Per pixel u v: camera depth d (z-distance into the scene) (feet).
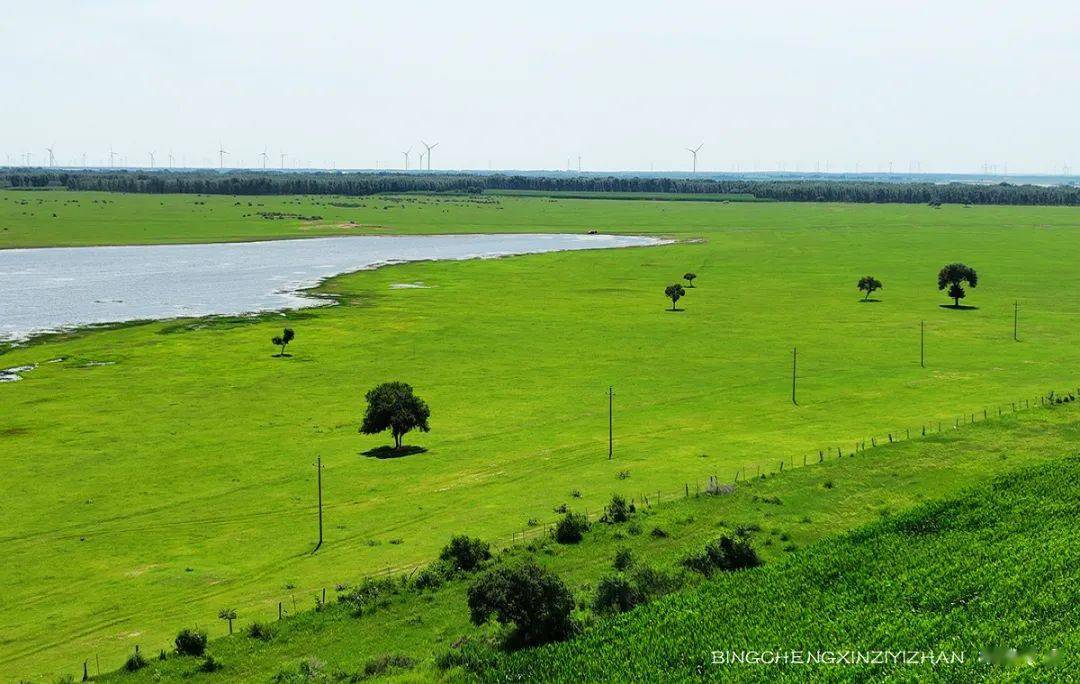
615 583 242.37
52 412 404.77
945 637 220.43
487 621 231.30
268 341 542.16
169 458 349.20
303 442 368.48
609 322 605.73
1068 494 298.35
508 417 400.88
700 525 287.69
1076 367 483.51
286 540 280.31
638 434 377.50
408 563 264.11
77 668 211.61
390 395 358.64
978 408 407.23
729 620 230.68
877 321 611.47
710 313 639.35
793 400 425.69
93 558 268.62
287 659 214.48
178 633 221.87
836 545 270.46
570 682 204.54
